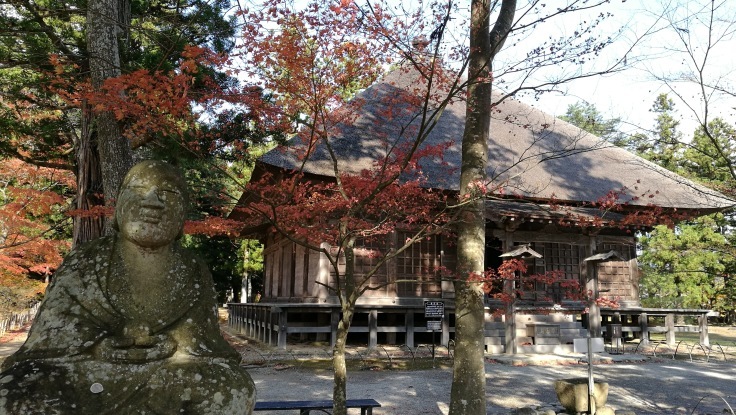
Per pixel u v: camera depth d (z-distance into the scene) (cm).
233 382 299
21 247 1342
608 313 1734
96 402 270
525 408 731
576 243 1622
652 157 2162
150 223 316
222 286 3089
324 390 923
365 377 1084
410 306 1509
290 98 605
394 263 1523
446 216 834
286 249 1833
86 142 1025
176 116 557
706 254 2548
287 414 741
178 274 334
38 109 1209
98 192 1002
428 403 823
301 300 1578
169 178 330
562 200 1474
